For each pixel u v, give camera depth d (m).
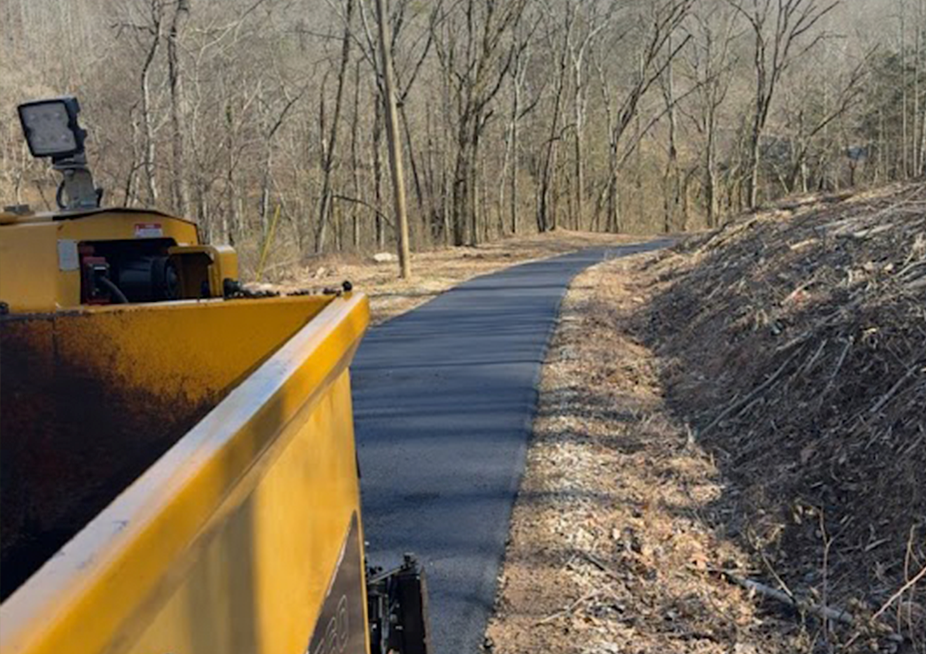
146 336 2.81
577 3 43.69
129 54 33.75
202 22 33.12
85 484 2.79
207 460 1.37
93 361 2.81
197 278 3.86
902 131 48.31
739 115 53.66
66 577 1.05
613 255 23.39
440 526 5.83
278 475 1.85
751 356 8.30
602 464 6.95
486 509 6.09
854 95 44.84
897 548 4.80
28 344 2.79
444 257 25.39
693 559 5.32
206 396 2.80
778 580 4.80
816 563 5.09
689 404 8.32
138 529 1.17
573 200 50.56
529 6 42.72
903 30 50.78
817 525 5.43
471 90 34.53
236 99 40.12
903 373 6.04
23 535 2.76
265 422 1.62
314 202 42.47
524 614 4.72
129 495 1.25
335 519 2.37
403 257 19.20
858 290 7.88
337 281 19.34
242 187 42.19
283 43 40.38
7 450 2.77
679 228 53.91
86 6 44.31
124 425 2.81
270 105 41.12
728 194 51.59
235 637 1.60
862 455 5.71
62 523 2.78
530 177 51.09
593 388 9.10
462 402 8.75
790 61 43.03
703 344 9.92
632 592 4.97
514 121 42.22
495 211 50.91
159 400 2.82
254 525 1.70
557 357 10.55
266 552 1.76
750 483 6.24
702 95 53.50
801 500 5.68
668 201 55.12
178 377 2.82
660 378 9.54
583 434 7.64
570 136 50.47
